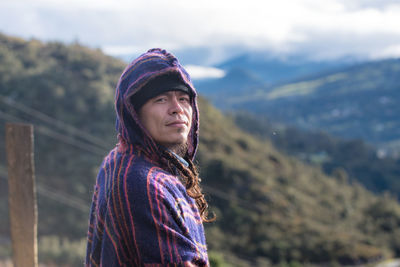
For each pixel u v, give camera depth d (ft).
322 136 387.34
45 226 113.60
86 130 157.69
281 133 373.40
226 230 122.31
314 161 330.95
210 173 144.66
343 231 131.03
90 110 170.30
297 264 106.42
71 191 129.08
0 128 150.41
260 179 148.36
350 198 180.55
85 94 178.50
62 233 112.27
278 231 123.44
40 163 142.31
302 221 131.13
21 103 165.37
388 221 153.99
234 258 105.91
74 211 120.26
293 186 162.40
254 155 182.91
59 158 144.77
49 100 168.96
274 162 187.01
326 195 169.07
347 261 116.57
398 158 356.18
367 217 158.92
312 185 175.83
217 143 174.70
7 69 182.50
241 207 132.77
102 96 177.27
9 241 99.71
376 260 122.21
